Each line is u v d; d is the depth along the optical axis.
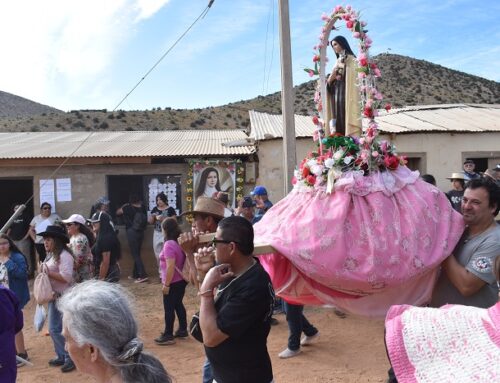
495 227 3.32
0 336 3.37
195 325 3.09
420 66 65.06
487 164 12.91
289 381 5.51
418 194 3.71
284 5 8.86
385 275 3.36
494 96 59.97
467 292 3.24
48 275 6.16
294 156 8.97
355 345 6.63
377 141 3.96
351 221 3.56
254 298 2.71
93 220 8.25
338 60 4.42
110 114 39.69
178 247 6.90
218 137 15.23
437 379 1.29
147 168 12.23
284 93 8.93
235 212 8.30
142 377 1.77
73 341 1.80
